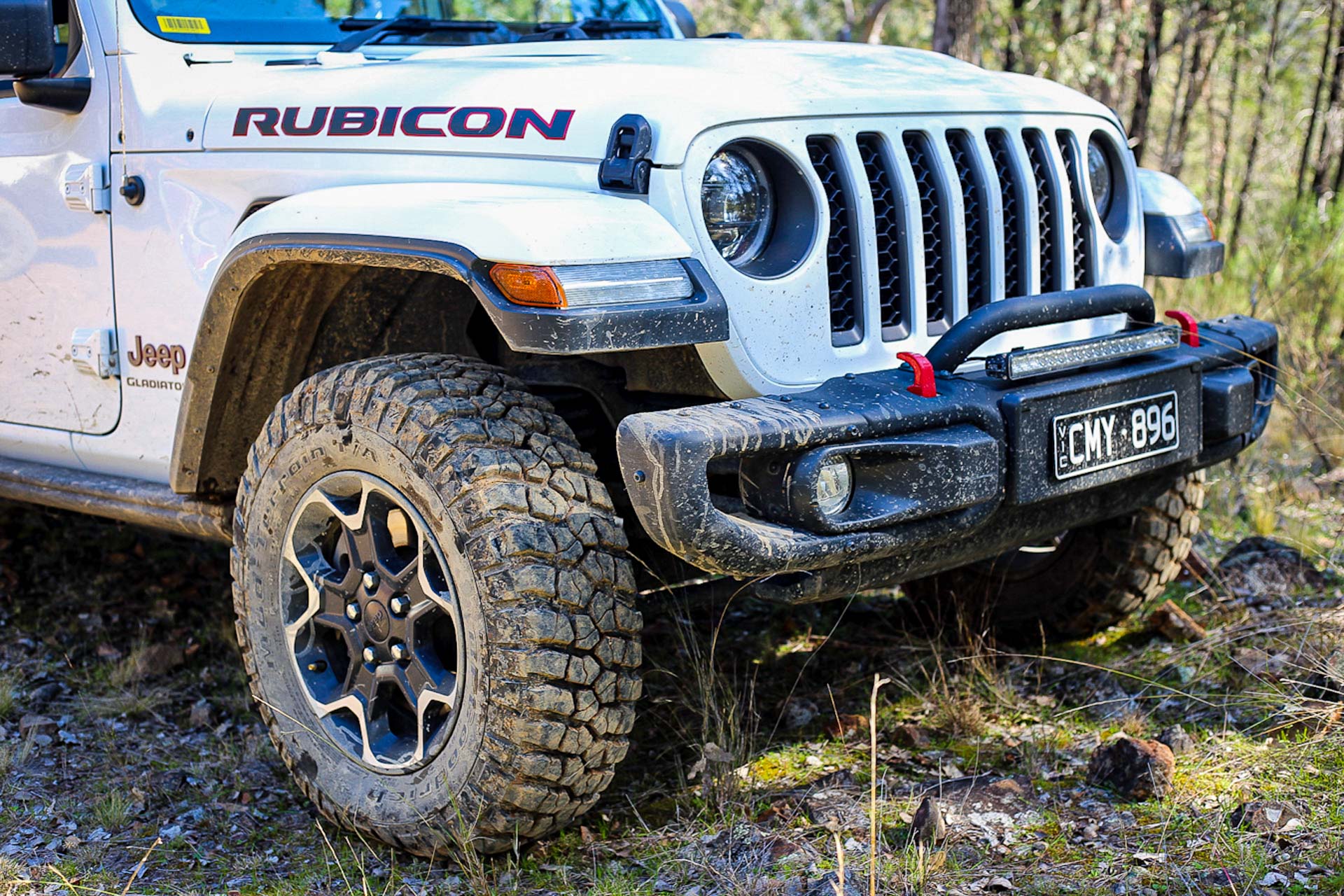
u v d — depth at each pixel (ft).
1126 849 7.76
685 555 7.00
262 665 8.98
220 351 8.87
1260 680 10.05
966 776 9.03
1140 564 11.01
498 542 7.41
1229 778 8.61
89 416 10.61
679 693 10.57
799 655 11.58
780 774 9.20
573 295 6.90
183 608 12.96
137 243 9.91
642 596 9.16
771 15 37.27
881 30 33.91
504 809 7.68
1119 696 10.24
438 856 8.13
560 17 12.30
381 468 7.96
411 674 8.08
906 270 8.62
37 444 11.08
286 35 10.61
